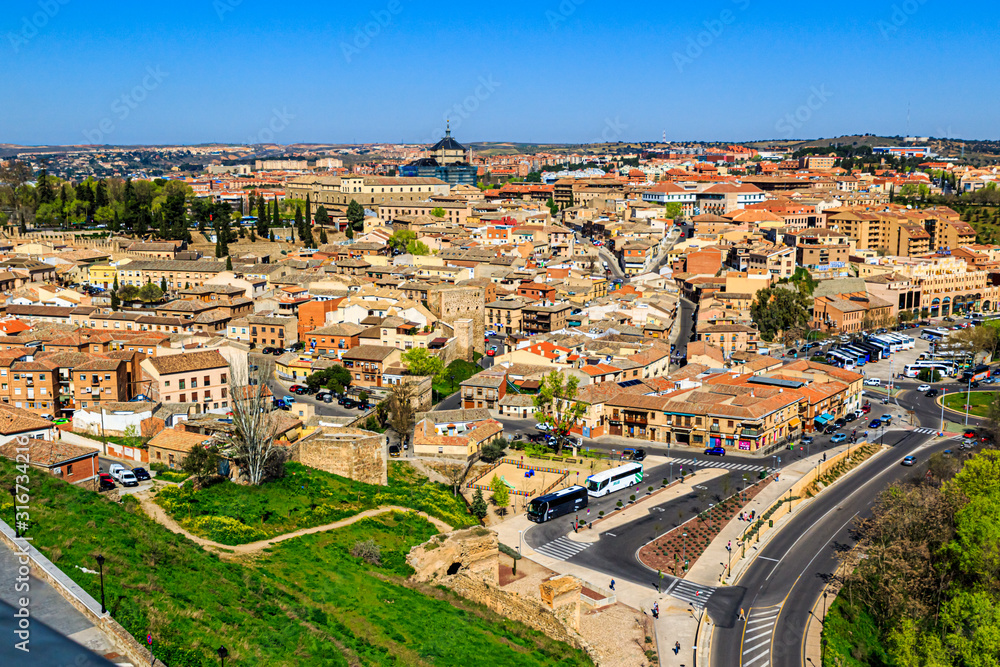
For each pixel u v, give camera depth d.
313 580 116.69
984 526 134.50
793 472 197.25
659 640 129.88
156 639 86.38
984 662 118.38
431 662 102.12
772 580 150.62
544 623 121.81
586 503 179.62
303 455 164.00
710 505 179.75
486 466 197.00
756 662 125.38
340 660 95.75
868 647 133.50
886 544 148.00
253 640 94.06
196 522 129.62
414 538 140.00
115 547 104.94
